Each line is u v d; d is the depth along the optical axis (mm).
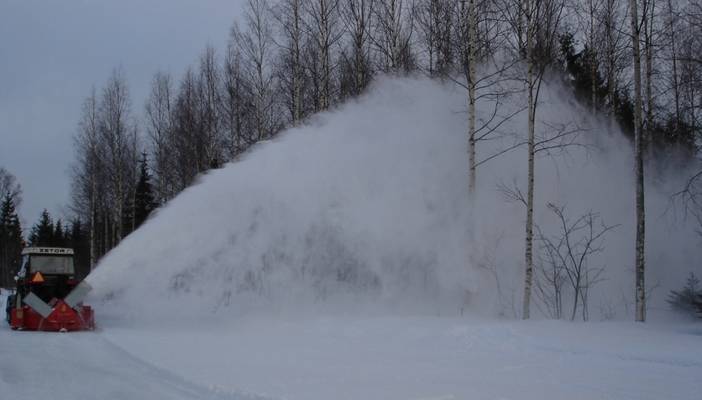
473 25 17016
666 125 22031
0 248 78500
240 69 34062
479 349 10812
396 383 8055
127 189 47438
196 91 39969
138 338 12844
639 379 8133
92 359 10305
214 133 36688
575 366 9086
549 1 18844
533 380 8156
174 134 42000
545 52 17891
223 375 8672
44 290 16297
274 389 7707
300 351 10961
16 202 88062
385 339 12227
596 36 23781
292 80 27844
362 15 25672
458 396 7281
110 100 45719
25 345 11922
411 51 27234
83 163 47062
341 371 8969
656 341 10625
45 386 8086
